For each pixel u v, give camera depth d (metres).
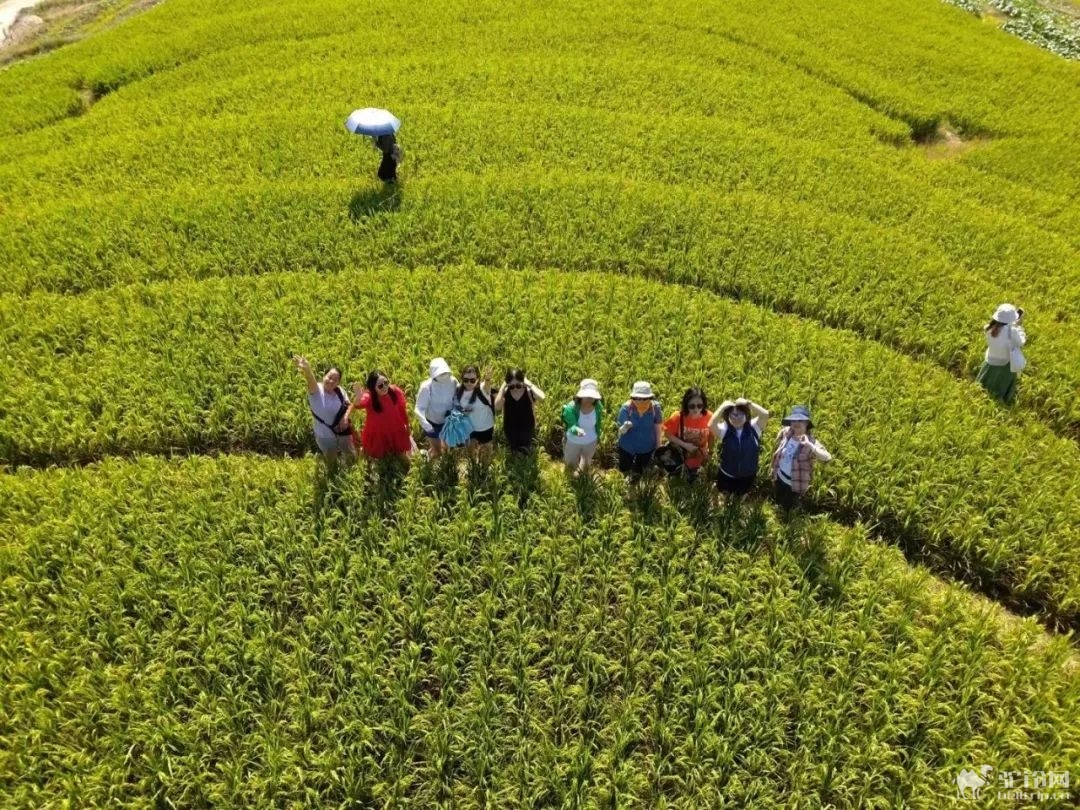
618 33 32.06
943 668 10.32
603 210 20.67
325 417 12.70
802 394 14.77
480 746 9.55
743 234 20.09
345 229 19.81
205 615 10.83
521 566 11.53
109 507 12.33
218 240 19.50
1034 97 29.33
